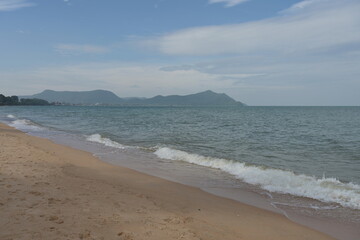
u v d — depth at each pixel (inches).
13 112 2992.1
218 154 588.4
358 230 234.1
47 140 748.0
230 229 227.0
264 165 486.6
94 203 255.6
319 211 275.7
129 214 236.2
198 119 1827.0
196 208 275.4
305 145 722.8
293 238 217.2
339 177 414.0
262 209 280.1
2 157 446.9
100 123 1454.2
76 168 425.4
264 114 2751.0
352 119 1905.8
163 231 206.4
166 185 359.6
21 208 223.0
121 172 422.0
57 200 252.5
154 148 654.5
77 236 182.1
